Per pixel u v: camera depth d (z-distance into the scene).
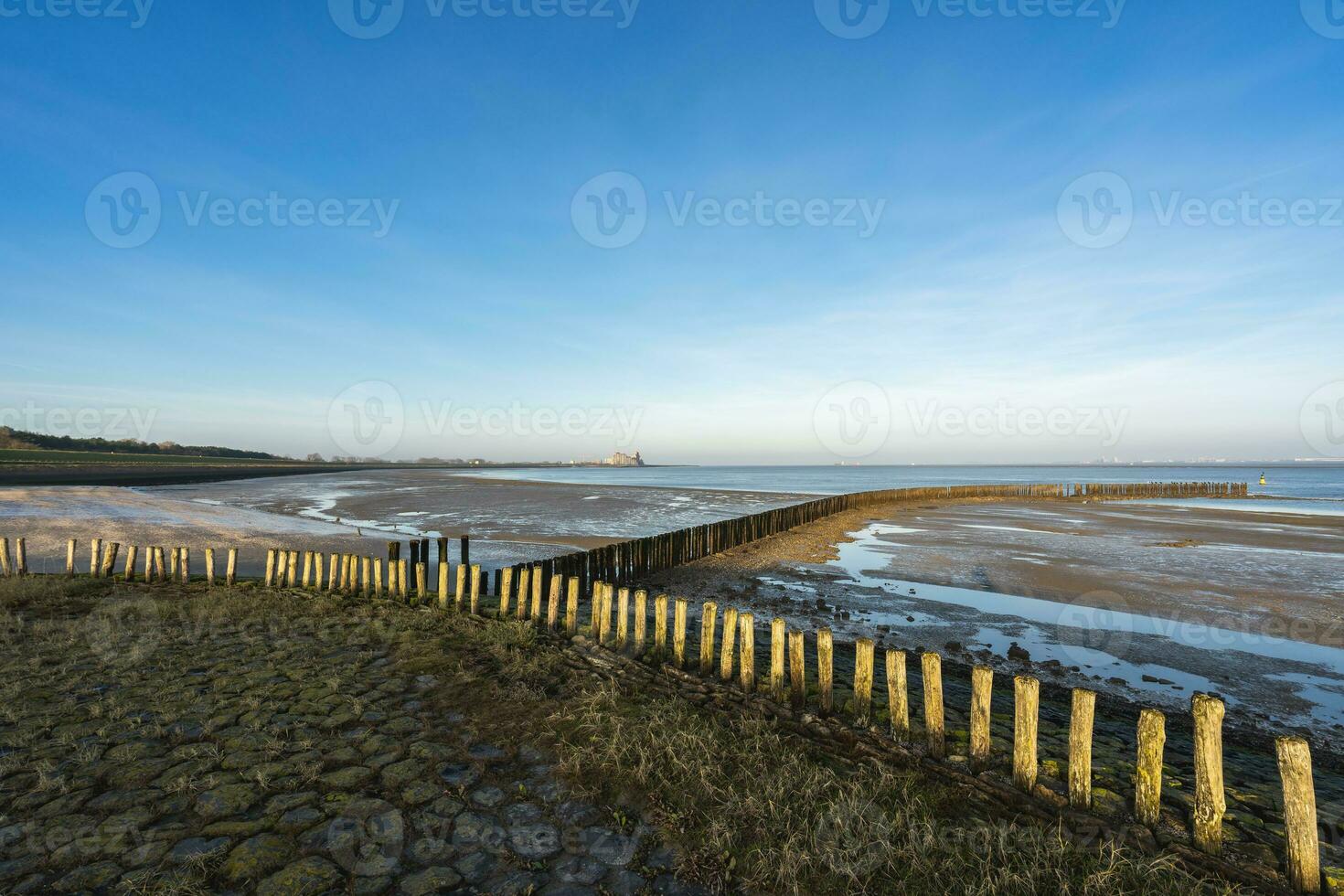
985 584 14.05
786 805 4.18
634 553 14.30
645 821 4.08
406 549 18.02
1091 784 4.26
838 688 6.19
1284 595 12.76
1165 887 3.44
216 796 4.20
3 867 3.43
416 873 3.50
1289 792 3.44
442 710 5.76
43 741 4.95
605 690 6.16
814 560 17.28
